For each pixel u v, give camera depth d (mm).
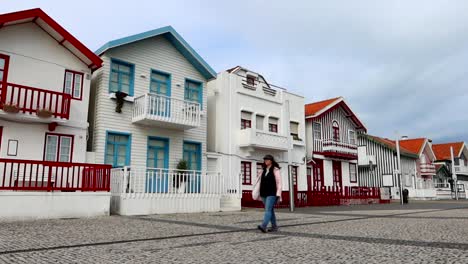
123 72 17047
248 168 22000
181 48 19031
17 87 13258
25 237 7469
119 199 13312
